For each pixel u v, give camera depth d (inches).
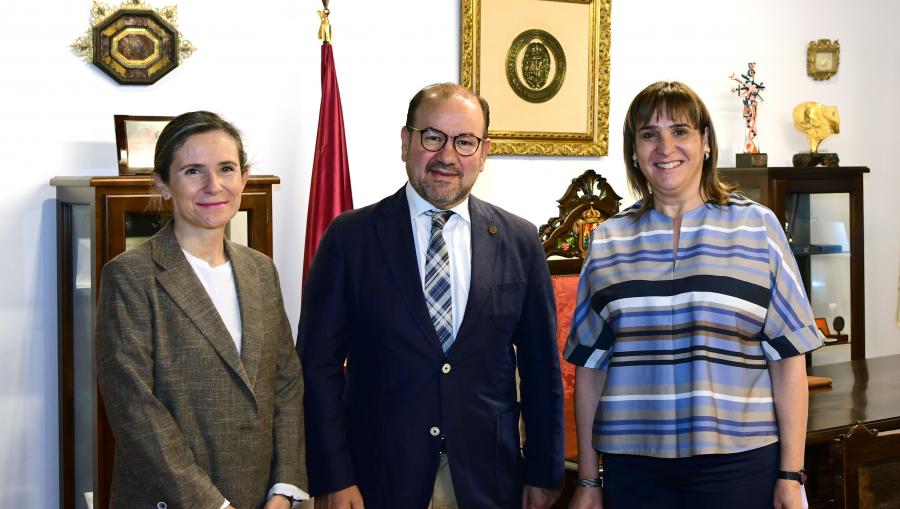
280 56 140.7
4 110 123.3
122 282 78.2
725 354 85.3
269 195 124.4
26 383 126.9
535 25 162.2
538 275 93.7
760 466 85.2
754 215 88.0
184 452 76.5
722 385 85.0
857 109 200.8
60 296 124.6
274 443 84.4
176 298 79.2
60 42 126.0
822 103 196.1
